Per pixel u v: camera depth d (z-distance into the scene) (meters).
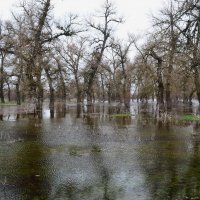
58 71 70.44
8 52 53.72
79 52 80.50
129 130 27.45
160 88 53.38
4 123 32.53
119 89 91.31
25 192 11.51
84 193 11.39
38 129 27.94
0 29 62.94
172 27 20.31
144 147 19.48
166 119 37.03
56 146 19.78
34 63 50.06
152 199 10.80
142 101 111.38
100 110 57.03
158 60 43.22
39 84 50.78
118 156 16.98
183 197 10.94
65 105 79.94
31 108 52.09
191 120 35.78
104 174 13.62
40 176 13.33
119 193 11.38
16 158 16.38
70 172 13.92
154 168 14.51
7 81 80.81
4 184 12.30
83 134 25.02
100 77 110.19
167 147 19.50
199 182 12.43
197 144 20.52
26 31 50.12
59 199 10.84
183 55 22.08
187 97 112.69
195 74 24.62
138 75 60.03
